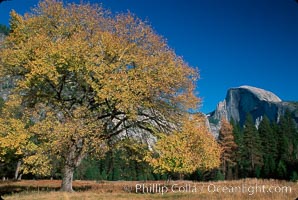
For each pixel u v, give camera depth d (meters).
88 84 24.38
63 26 26.44
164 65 24.39
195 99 25.30
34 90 24.44
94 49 23.59
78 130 22.27
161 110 24.88
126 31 26.20
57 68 22.77
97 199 19.17
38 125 22.41
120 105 22.61
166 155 23.33
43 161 22.41
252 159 94.12
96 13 26.98
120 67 24.14
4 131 22.77
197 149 24.69
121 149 26.67
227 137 87.62
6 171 62.91
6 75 25.16
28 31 26.22
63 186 24.91
